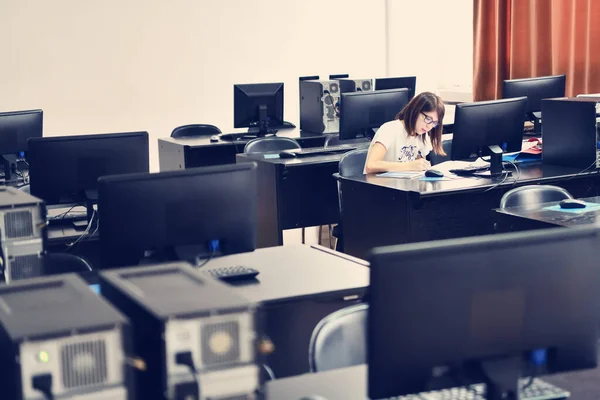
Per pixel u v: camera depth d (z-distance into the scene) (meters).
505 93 5.82
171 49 7.39
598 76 6.22
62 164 3.44
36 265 2.40
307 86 6.70
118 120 7.26
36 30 6.89
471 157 4.35
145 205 2.32
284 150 5.44
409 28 8.26
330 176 5.21
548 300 1.63
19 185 4.35
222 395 1.42
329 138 6.05
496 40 7.04
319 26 7.96
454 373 1.60
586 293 1.66
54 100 7.02
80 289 1.55
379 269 1.48
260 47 7.74
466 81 8.00
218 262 2.73
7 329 1.32
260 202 5.20
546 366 1.69
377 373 1.52
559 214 3.34
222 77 7.62
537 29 6.62
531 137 5.55
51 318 1.37
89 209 3.58
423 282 1.51
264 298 2.35
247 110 6.44
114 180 2.29
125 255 2.33
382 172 4.47
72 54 7.03
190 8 7.41
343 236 4.50
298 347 2.62
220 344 1.41
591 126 4.28
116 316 1.37
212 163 6.13
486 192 4.16
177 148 6.12
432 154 4.92
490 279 1.57
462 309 1.55
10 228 2.36
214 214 2.42
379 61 8.25
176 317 1.38
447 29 8.14
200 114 7.58
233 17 7.60
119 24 7.16
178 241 2.38
